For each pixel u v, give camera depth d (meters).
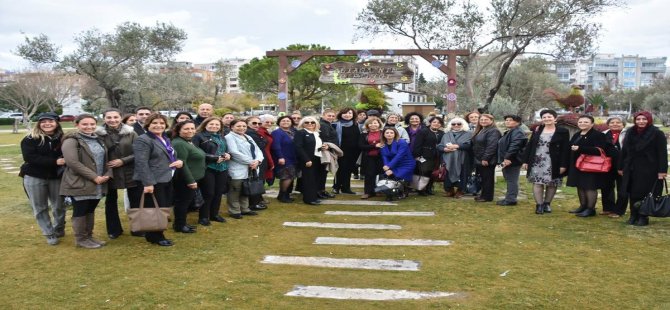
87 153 5.18
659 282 4.29
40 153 5.33
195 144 6.41
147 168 5.24
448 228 6.37
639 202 6.26
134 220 5.25
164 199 5.53
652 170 6.13
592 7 17.06
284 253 5.26
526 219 6.84
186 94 36.62
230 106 44.50
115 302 3.87
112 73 28.53
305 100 33.09
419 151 8.55
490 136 8.01
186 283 4.30
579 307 3.76
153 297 3.97
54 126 5.39
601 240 5.68
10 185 10.08
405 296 4.02
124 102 31.22
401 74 13.30
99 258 5.02
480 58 26.12
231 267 4.76
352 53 13.40
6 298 3.96
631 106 61.62
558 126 7.08
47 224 5.49
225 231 6.21
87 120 5.19
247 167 6.95
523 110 32.56
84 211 5.32
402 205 7.98
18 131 34.12
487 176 8.12
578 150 6.86
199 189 6.59
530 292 4.07
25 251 5.27
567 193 8.96
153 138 5.47
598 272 4.56
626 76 106.00
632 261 4.88
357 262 4.95
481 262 4.91
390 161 8.40
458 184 8.58
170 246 5.48
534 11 17.53
